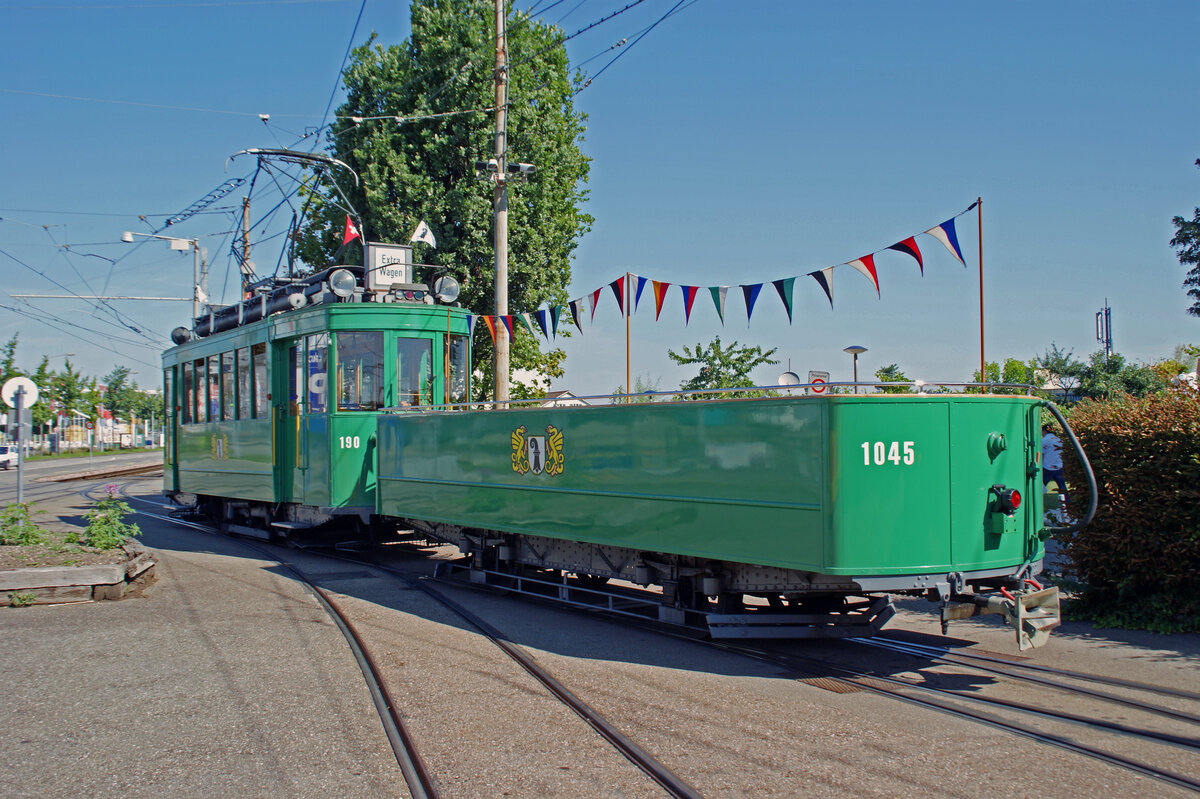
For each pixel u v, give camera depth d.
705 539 7.45
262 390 14.16
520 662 7.04
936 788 4.48
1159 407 8.00
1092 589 8.41
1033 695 6.04
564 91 19.53
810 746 5.09
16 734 5.35
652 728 5.41
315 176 17.30
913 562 6.48
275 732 5.37
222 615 8.75
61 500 24.78
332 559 13.04
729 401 7.29
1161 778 4.58
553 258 19.33
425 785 4.55
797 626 7.43
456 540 11.23
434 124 18.17
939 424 6.61
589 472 8.68
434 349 12.67
